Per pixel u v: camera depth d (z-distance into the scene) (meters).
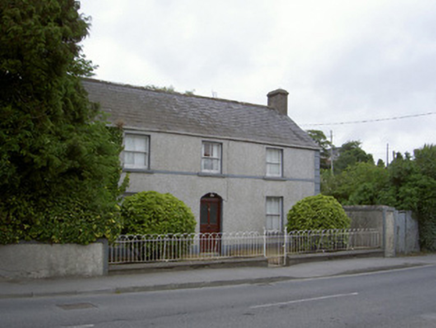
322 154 54.75
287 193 20.12
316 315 7.74
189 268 12.80
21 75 9.69
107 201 12.19
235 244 16.34
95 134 12.20
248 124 20.41
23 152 9.51
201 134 17.72
